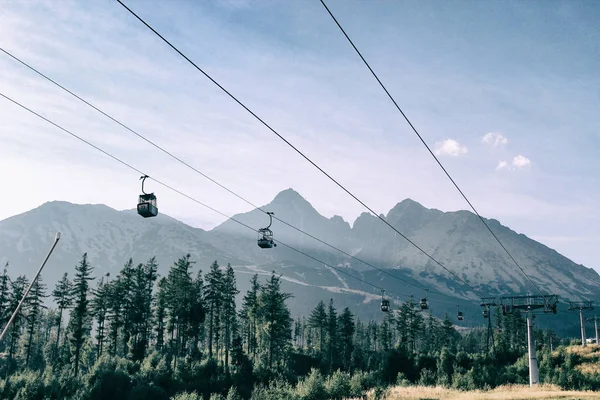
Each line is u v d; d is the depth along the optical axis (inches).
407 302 6584.6
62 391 2928.2
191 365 3868.1
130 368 3437.5
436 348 7003.0
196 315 4419.3
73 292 4062.5
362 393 2190.0
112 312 4510.3
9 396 2778.1
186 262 4813.0
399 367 4525.1
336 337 5930.1
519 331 6924.2
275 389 2262.6
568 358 3631.9
